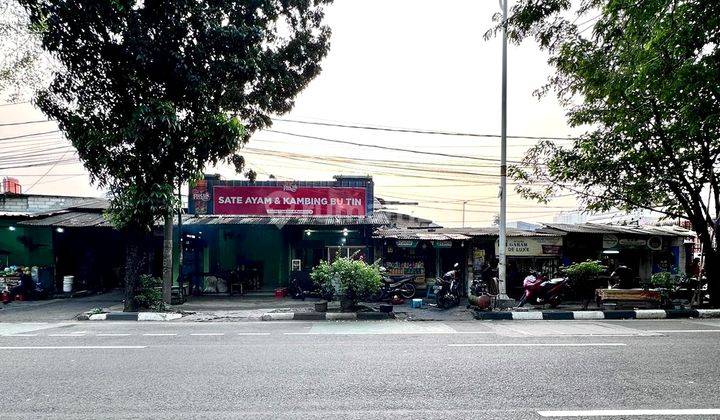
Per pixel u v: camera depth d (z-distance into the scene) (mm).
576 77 12305
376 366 5613
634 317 11117
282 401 4285
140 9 10109
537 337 7840
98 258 17422
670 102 10148
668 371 5410
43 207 20031
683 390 4660
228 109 12570
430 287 14805
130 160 10539
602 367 5598
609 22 8742
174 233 14828
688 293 13828
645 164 12508
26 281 14453
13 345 7047
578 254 16016
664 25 7266
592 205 13938
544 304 12906
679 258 16438
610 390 4652
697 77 7984
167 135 10234
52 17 9758
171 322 10094
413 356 6199
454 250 16109
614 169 12820
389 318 10820
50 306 12812
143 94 10734
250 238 17188
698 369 5516
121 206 10703
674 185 12422
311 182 15945
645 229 17109
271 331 8562
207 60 10797
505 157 12469
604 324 9773
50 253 16234
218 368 5508
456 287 12781
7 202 19719
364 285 11023
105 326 9414
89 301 13977
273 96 13234
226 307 12539
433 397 4414
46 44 10062
